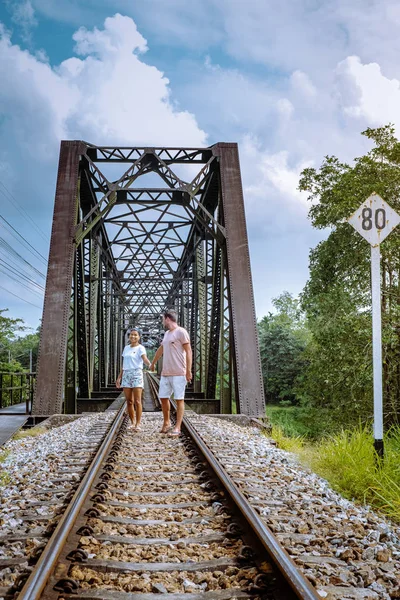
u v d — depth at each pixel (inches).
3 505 184.4
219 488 200.1
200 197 766.5
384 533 157.2
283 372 1644.9
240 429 435.5
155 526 161.9
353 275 804.0
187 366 349.1
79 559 129.3
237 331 550.0
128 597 111.6
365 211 267.7
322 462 275.4
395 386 754.2
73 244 573.6
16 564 126.4
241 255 582.9
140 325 2979.8
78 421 469.1
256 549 135.0
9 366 1205.1
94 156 637.3
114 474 229.0
